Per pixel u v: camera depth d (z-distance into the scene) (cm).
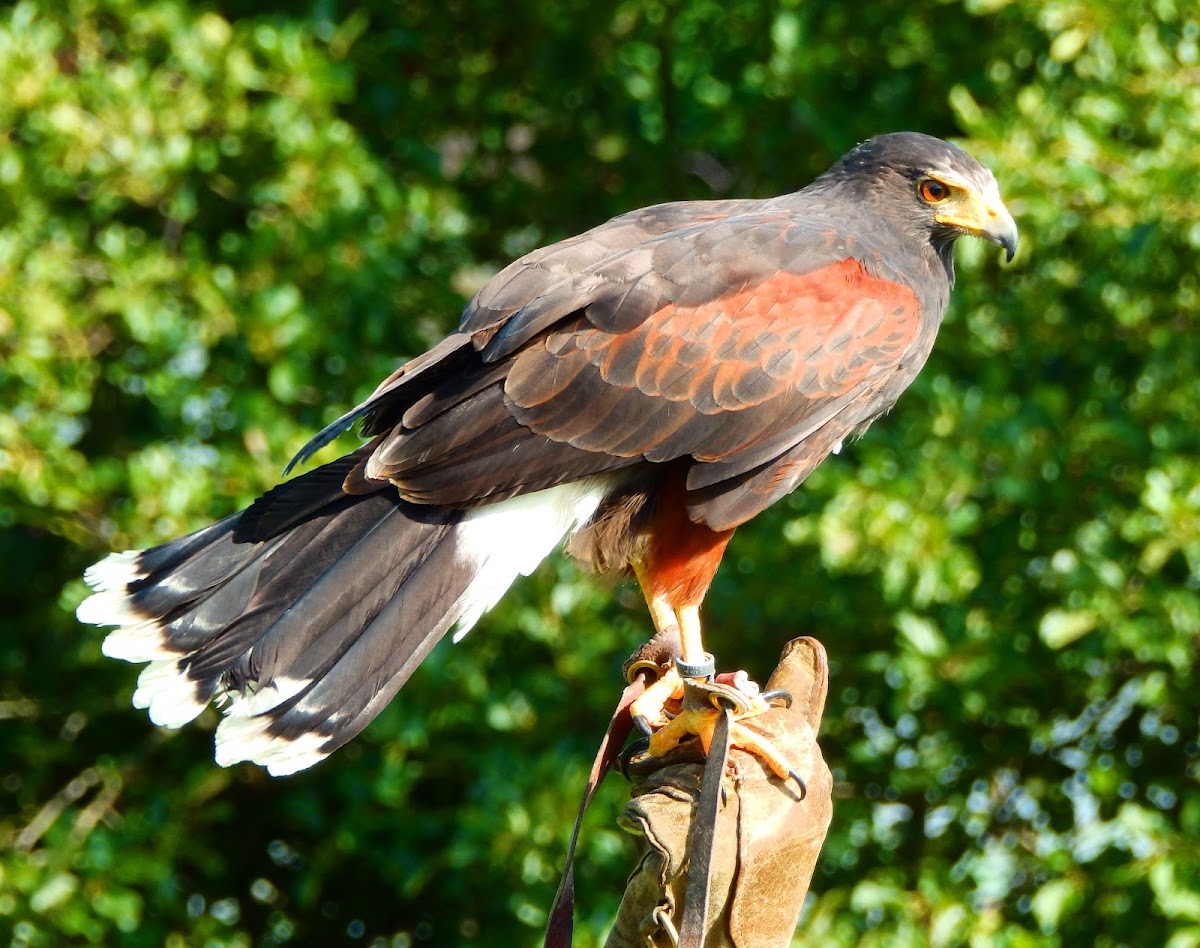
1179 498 1158
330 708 664
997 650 1234
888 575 1187
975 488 1242
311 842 1451
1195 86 1227
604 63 1457
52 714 1400
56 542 1425
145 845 1320
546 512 747
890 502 1199
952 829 1336
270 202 1335
